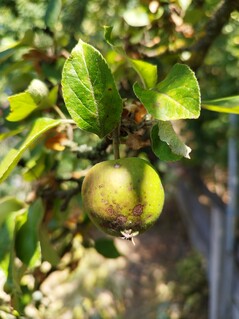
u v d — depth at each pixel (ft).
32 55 0.88
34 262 0.76
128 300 3.48
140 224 0.59
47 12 0.82
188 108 0.55
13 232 0.77
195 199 3.48
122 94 0.88
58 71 0.89
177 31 0.93
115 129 0.63
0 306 0.87
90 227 0.99
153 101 0.56
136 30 0.96
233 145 2.48
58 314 2.50
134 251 4.37
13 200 0.85
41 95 0.72
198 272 3.48
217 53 1.88
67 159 1.02
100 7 1.22
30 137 0.63
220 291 2.45
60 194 0.87
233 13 1.00
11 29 1.06
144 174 0.59
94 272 3.14
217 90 2.07
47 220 0.87
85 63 0.58
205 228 3.39
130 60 0.66
